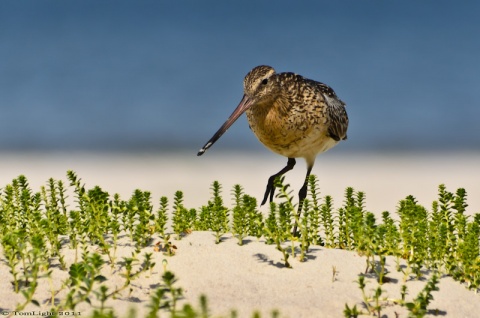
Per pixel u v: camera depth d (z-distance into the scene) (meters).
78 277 8.62
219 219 11.78
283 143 15.18
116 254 10.52
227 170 33.22
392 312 9.18
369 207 25.09
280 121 14.80
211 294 9.43
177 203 11.84
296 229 13.23
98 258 8.73
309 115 14.90
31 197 11.61
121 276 9.79
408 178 31.28
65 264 9.94
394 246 11.08
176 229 11.51
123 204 11.32
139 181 29.95
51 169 33.84
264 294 9.52
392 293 9.80
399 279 10.28
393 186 29.20
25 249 9.53
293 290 9.70
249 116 15.38
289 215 11.55
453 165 35.75
